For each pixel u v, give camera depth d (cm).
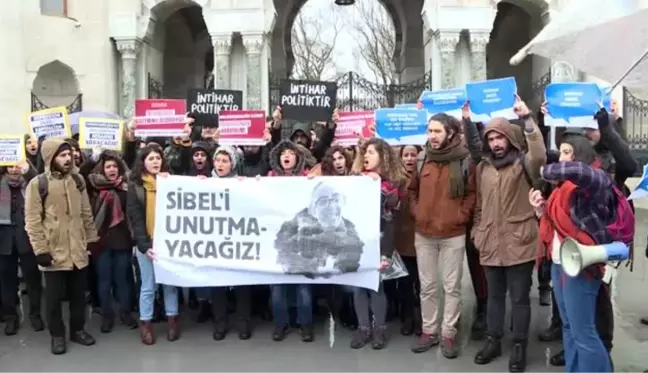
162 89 2192
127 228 754
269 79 1977
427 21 1966
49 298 677
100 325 784
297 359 655
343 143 824
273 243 689
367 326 691
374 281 672
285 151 717
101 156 762
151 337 712
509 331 736
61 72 1911
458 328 753
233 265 692
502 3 2159
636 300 866
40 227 657
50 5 1892
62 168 668
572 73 1831
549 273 762
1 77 1802
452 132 641
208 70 2470
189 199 696
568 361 537
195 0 1930
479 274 712
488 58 2316
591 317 500
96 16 1911
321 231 680
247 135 771
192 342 714
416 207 663
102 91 1912
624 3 557
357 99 2033
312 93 823
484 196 612
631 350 674
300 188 685
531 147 580
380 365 635
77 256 679
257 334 739
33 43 1861
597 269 494
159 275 700
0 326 794
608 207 496
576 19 584
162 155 720
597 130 621
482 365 632
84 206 694
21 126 1834
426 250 661
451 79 1903
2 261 750
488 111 641
